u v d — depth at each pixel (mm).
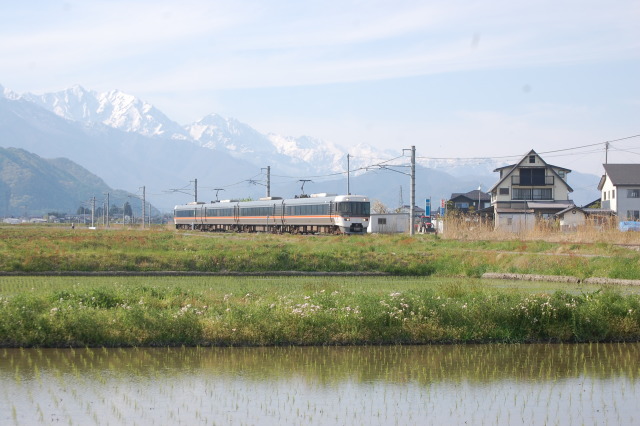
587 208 94062
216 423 12156
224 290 26531
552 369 16359
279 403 13422
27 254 37125
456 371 16062
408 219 84375
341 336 18703
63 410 12695
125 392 13953
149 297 21859
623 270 33906
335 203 67625
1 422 11953
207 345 18297
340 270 38031
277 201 79000
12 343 17703
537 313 20047
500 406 13438
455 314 19750
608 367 16594
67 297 21156
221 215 93875
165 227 126125
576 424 12375
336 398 13820
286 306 19766
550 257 37469
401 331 19016
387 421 12461
